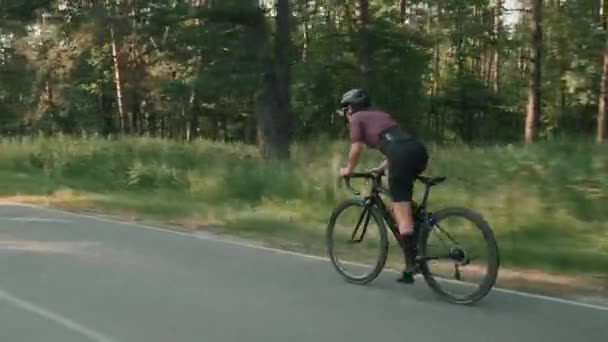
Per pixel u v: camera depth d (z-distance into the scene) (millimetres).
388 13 40094
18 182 19812
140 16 24516
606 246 9867
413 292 7410
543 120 45156
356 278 7812
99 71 44594
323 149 21125
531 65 31125
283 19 23328
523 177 13273
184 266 8773
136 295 7316
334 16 40000
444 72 51562
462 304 6891
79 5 24828
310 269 8609
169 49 25578
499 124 50094
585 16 40594
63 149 24250
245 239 10992
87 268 8625
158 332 6086
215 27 22969
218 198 15945
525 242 10398
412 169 7117
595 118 44781
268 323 6328
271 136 23047
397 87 36031
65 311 6719
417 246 7238
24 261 9055
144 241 10703
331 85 36406
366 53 35094
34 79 47750
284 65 23297
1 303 7012
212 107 44750
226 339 5891
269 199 15070
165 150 24109
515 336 5906
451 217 7023
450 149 17969
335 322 6344
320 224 12297
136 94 44719
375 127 7289
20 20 24734
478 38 48938
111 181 19406
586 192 11945
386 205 7574
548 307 6785
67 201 16031
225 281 7961
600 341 5766
